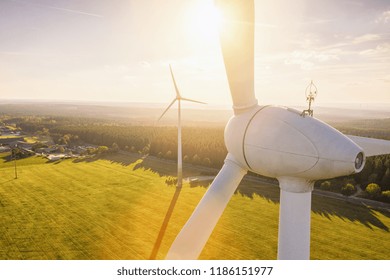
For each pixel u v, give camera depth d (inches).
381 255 1565.0
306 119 434.9
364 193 2506.2
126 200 2532.0
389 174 2527.1
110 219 2097.7
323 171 425.4
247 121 453.7
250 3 391.9
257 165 460.8
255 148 446.6
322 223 1952.5
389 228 1888.5
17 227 1972.2
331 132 427.8
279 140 428.8
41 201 2524.6
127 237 1801.2
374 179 2600.9
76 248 1665.8
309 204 466.3
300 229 464.1
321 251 1598.2
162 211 2256.4
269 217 2101.4
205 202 491.8
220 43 421.7
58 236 1824.6
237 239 1748.3
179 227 1946.4
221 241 1720.0
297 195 457.7
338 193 2532.0
